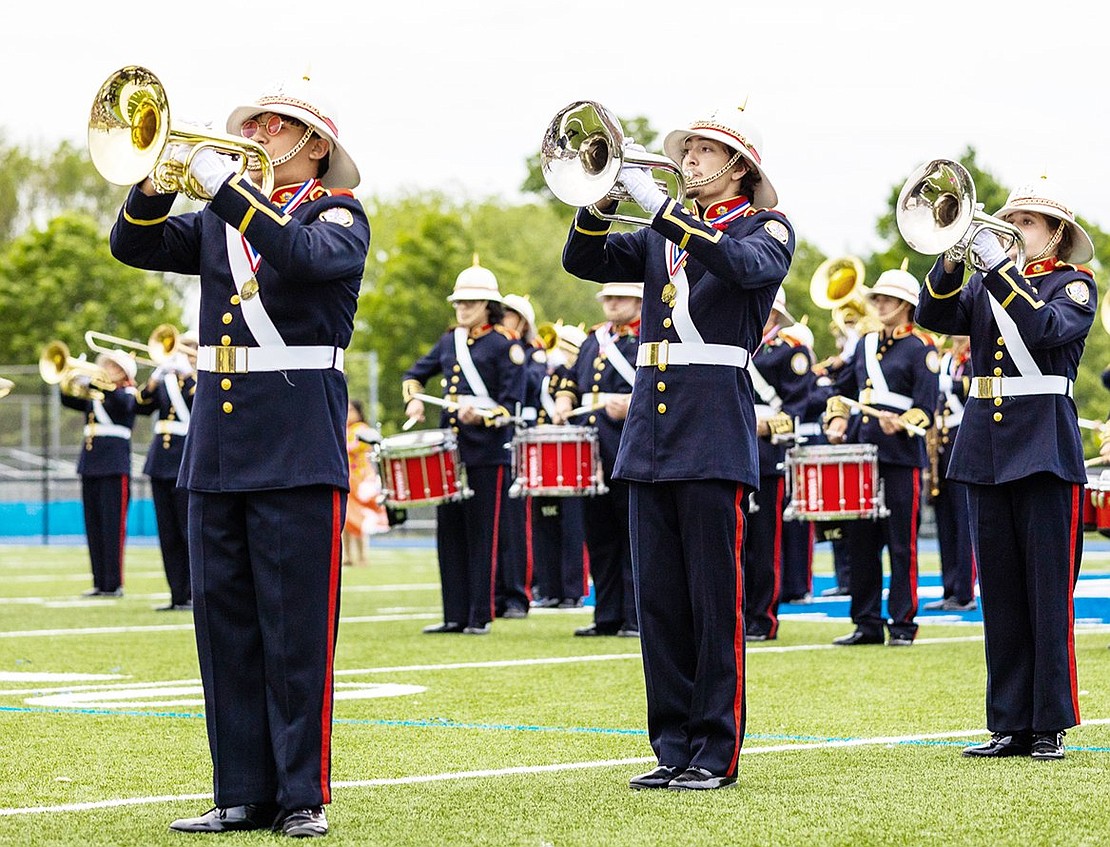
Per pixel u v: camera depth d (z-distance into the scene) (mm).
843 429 12898
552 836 5641
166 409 15508
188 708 8742
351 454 22984
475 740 7719
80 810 6137
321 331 5941
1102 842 5531
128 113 5488
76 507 31859
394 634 13062
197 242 6133
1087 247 7562
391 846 5516
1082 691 9312
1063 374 7457
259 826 5898
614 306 12852
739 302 6613
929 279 7449
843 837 5613
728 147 6676
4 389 11148
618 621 12938
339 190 6043
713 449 6562
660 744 6703
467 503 13227
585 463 12734
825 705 8805
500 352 13461
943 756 7266
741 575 6668
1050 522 7371
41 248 49031
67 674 10305
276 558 5863
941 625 13930
